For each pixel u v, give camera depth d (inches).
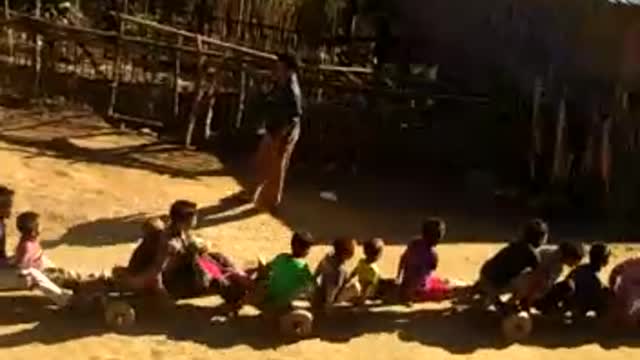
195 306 377.4
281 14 719.1
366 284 383.2
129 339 349.1
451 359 358.0
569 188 541.6
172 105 587.2
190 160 541.6
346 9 770.2
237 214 473.4
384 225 487.5
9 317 354.3
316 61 655.8
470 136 588.7
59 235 427.5
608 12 538.6
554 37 586.9
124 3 746.2
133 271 365.7
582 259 400.2
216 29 716.7
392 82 605.0
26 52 598.2
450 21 718.5
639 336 389.1
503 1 650.8
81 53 603.5
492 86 650.2
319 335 367.6
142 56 597.3
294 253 372.5
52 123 562.3
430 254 390.0
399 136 579.5
